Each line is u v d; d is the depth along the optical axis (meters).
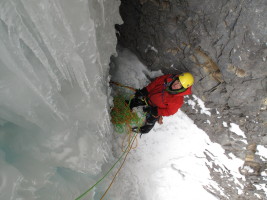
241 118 3.46
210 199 4.31
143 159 3.98
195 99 3.70
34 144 1.96
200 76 3.37
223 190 4.25
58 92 1.88
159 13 3.05
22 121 1.86
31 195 1.81
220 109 3.57
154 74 3.81
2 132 1.82
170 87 2.99
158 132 3.99
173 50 3.33
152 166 4.05
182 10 2.84
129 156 3.87
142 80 3.82
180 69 3.49
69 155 2.18
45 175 1.99
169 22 3.06
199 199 4.29
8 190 1.63
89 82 2.00
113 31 2.18
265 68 2.74
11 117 1.79
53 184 2.08
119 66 3.78
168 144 4.03
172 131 4.00
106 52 2.22
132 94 3.65
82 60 1.75
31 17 1.34
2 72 1.56
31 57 1.57
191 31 2.96
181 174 4.19
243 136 3.60
